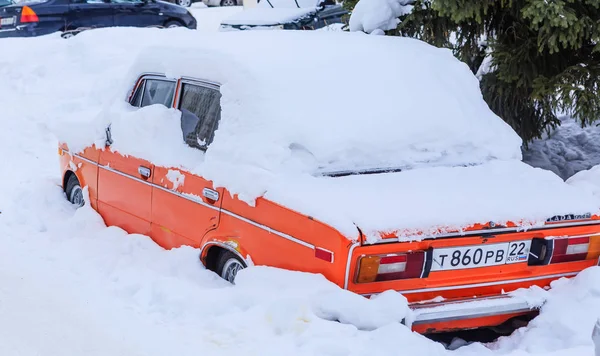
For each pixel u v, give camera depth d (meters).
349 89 5.25
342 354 3.91
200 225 5.16
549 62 7.77
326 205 4.35
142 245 5.64
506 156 5.50
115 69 12.54
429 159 5.20
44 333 4.52
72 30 16.58
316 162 4.86
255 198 4.68
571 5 7.13
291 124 4.89
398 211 4.34
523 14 7.00
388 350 3.96
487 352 4.29
